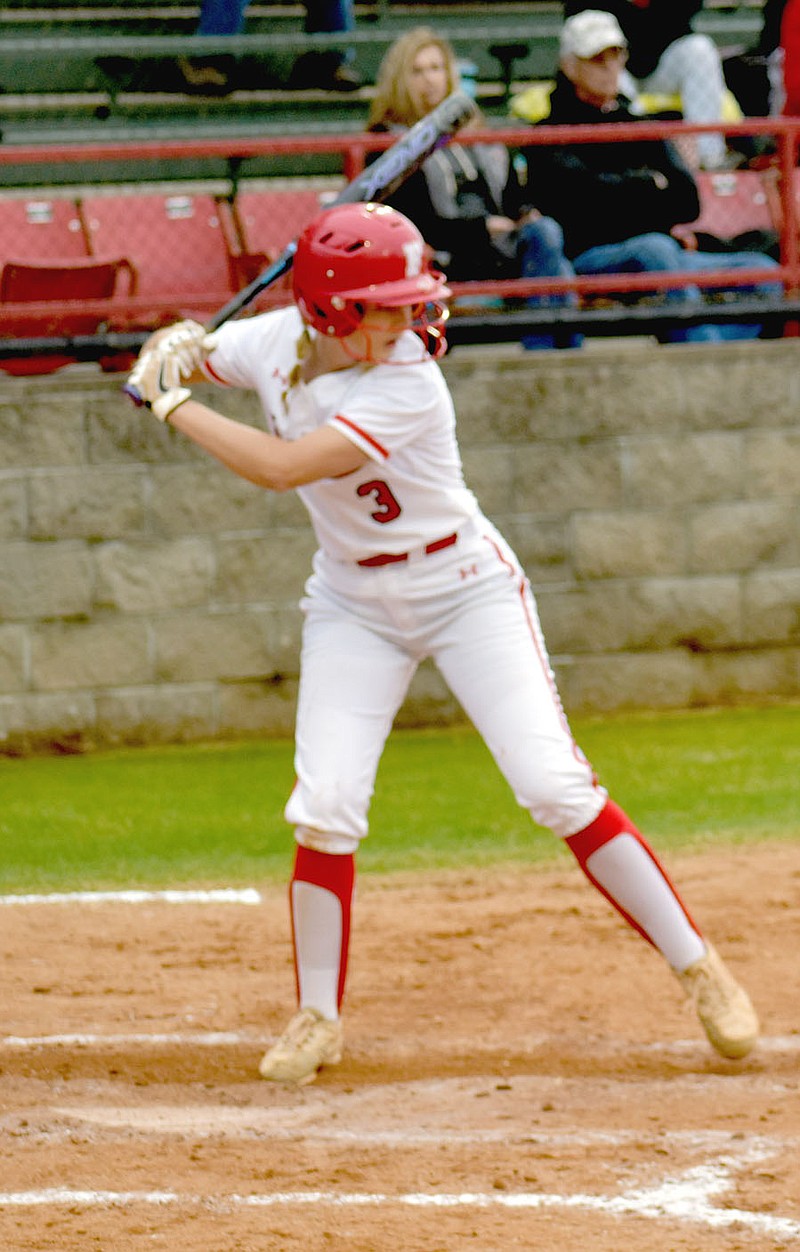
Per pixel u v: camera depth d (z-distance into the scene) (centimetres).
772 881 1969
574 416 2917
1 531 2786
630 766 2567
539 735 1358
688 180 2959
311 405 1310
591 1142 1195
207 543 2838
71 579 2808
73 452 2792
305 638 1416
